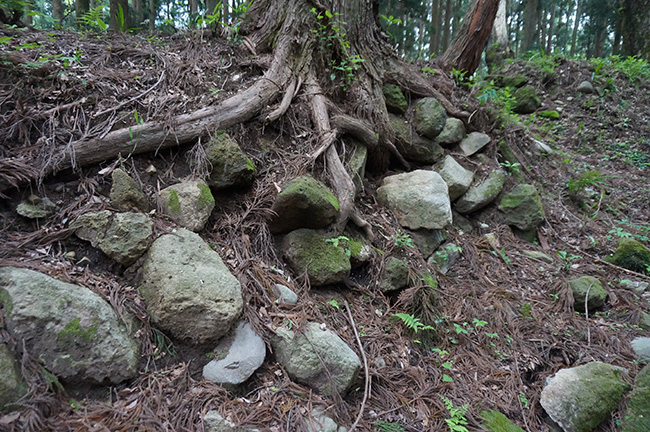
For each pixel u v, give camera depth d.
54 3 8.02
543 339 3.34
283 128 3.77
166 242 2.51
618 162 6.86
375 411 2.42
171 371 2.15
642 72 8.79
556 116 7.96
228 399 2.12
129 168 2.85
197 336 2.23
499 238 4.67
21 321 1.83
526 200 4.85
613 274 4.25
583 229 4.97
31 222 2.38
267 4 4.36
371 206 4.11
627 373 2.86
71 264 2.29
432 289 3.42
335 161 3.65
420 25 17.48
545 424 2.68
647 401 2.47
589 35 20.25
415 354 2.97
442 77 5.88
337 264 3.09
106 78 3.20
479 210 4.95
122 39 4.00
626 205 5.70
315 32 4.25
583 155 7.04
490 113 5.72
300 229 3.16
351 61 4.37
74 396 1.89
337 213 3.31
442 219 4.02
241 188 3.30
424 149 4.89
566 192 5.61
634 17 11.24
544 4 20.09
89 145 2.68
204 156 3.04
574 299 3.77
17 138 2.60
